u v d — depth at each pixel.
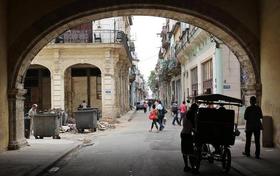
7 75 17.78
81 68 42.09
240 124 27.16
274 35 16.70
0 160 14.84
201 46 37.06
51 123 24.33
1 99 16.95
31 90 41.66
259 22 18.64
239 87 28.72
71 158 16.30
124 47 41.00
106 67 38.81
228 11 18.70
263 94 18.31
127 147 19.70
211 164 14.25
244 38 18.70
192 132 13.09
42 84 41.62
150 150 18.38
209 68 33.62
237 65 28.77
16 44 17.95
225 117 12.52
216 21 18.75
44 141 22.42
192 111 12.81
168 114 57.62
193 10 18.72
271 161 13.81
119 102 45.38
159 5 18.75
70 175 12.34
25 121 24.34
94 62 38.97
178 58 52.66
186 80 49.50
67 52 38.66
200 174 12.27
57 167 14.02
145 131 29.41
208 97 13.72
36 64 39.00
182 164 14.23
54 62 38.69
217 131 12.48
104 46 38.31
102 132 29.42
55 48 38.12
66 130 29.53
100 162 14.95
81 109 31.17
